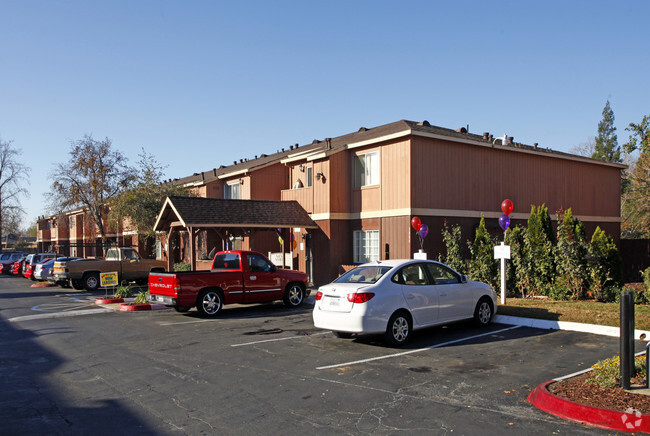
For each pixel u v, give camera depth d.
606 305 11.62
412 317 9.53
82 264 22.33
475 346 9.20
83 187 34.59
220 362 8.41
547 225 16.25
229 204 20.28
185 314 14.23
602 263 13.69
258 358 8.65
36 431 5.43
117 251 23.84
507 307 11.94
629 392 5.73
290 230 23.02
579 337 9.70
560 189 24.28
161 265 24.30
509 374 7.27
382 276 9.51
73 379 7.54
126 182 34.44
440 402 6.09
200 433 5.26
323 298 9.60
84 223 47.31
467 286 10.80
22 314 14.89
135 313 14.65
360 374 7.45
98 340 10.62
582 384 6.23
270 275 14.99
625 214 37.31
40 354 9.34
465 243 20.11
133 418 5.78
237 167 33.84
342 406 6.02
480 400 6.14
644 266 24.23
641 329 9.56
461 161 20.23
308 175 23.31
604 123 53.94
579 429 5.13
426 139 19.11
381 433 5.14
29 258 31.58
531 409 5.78
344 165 21.31
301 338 10.39
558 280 13.51
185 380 7.34
